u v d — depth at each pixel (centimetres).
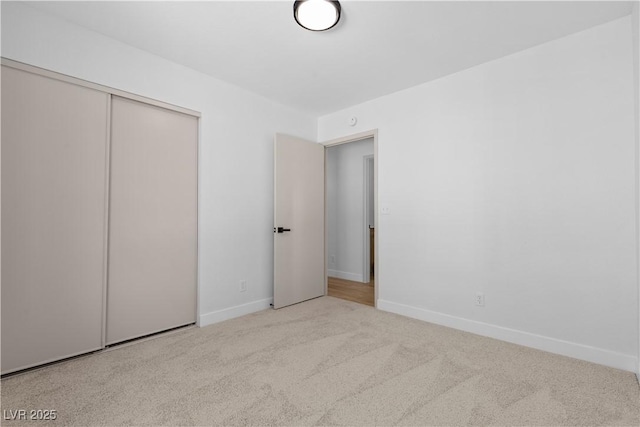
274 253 335
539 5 191
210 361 213
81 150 218
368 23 211
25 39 193
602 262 209
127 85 239
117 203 238
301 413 157
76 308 216
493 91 260
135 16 204
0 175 187
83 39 217
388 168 332
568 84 223
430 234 297
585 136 216
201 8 196
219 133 299
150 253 257
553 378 190
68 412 157
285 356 221
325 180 405
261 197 338
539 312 234
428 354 224
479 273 265
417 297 306
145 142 254
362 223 486
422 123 305
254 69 278
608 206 207
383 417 154
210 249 292
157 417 153
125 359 215
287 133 368
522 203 243
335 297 390
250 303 324
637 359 193
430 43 235
